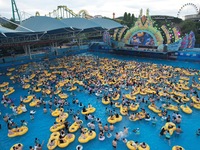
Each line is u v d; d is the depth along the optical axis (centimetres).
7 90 2964
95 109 2319
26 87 3102
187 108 2228
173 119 2011
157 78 3195
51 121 2127
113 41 5366
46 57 5297
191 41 4481
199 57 4238
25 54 5488
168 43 4381
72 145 1709
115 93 2630
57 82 3212
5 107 2470
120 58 5178
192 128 1936
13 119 2178
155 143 1727
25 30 4756
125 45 5138
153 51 4609
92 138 1770
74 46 6650
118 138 1753
